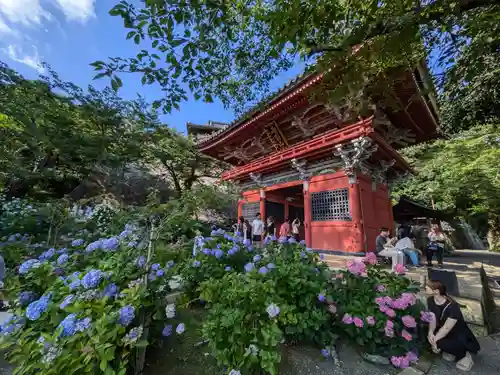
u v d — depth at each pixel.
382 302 2.81
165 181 19.23
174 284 3.96
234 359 2.18
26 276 2.66
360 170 8.75
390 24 1.81
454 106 6.70
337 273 3.50
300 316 2.68
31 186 12.05
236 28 3.21
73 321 1.69
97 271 2.02
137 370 2.07
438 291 3.12
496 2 1.58
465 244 20.69
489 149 12.32
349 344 3.06
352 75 2.55
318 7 2.02
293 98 8.82
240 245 4.26
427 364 2.84
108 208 7.75
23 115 8.88
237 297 2.45
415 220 14.48
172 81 2.77
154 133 16.09
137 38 2.25
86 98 12.09
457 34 2.17
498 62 4.30
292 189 13.55
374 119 8.13
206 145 14.30
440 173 17.23
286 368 2.60
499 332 3.70
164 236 2.94
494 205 15.64
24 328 2.12
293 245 3.97
